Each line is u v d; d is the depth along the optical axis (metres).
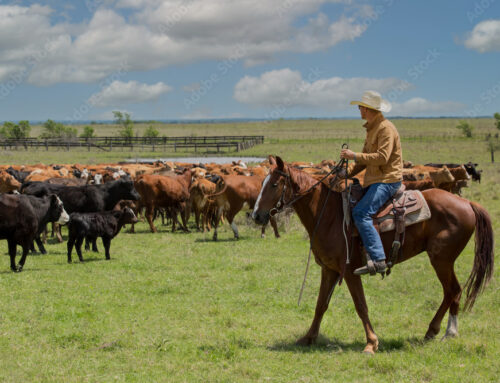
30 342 6.73
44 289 9.52
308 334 6.72
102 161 46.59
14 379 5.45
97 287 9.76
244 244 14.75
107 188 15.18
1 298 8.84
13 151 58.53
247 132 128.88
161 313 8.19
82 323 7.57
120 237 16.45
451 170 17.83
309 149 59.44
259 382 5.36
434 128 132.25
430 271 10.72
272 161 6.88
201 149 61.62
